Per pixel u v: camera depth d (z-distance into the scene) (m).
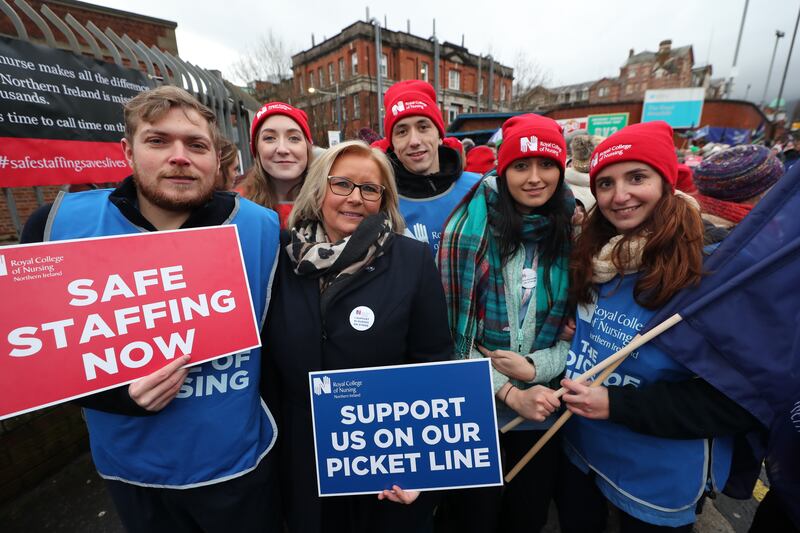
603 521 1.64
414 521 1.33
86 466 2.32
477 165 4.18
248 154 3.98
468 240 1.57
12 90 2.07
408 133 2.05
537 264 1.54
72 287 0.99
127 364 1.05
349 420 1.22
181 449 1.17
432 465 1.24
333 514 1.39
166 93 1.07
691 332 1.15
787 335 1.05
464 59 34.25
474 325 1.56
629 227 1.29
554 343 1.53
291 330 1.22
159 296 1.08
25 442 2.14
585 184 2.82
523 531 1.66
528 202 1.49
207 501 1.21
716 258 1.16
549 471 1.61
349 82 30.03
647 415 1.16
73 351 0.99
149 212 1.21
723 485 1.25
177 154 1.08
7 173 2.09
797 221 1.08
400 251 1.30
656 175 1.22
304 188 1.36
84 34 2.39
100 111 2.46
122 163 2.62
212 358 1.14
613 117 17.20
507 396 1.48
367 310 1.21
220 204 1.24
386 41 29.91
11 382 0.94
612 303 1.33
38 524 1.98
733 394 1.10
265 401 1.36
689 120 17.92
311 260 1.20
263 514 1.29
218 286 1.15
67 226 1.09
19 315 0.94
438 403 1.22
